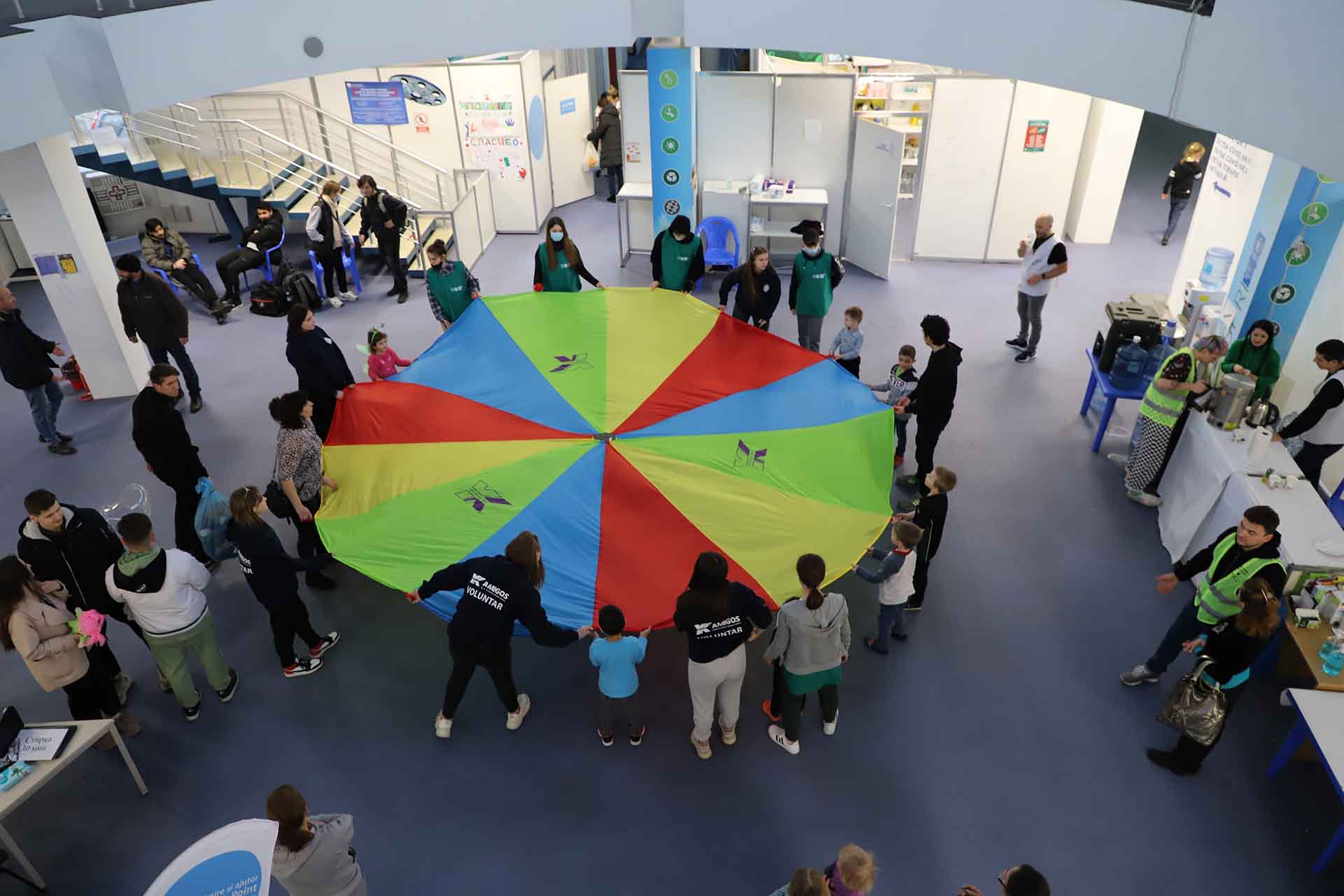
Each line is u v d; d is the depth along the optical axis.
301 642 6.79
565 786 5.72
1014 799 5.60
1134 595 7.12
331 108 12.77
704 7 7.93
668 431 6.71
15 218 8.70
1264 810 5.53
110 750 5.97
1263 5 4.86
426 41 8.12
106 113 11.60
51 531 5.71
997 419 9.30
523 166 13.20
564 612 5.60
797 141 12.14
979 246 12.75
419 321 11.39
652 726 6.12
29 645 5.25
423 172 13.29
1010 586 7.22
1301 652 5.64
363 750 5.97
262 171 12.46
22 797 4.84
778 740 5.93
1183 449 7.62
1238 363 7.50
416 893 5.11
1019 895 3.70
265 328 11.23
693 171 11.95
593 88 16.34
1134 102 5.79
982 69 6.66
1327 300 7.77
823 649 5.36
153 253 11.28
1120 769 5.78
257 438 9.07
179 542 7.31
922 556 6.44
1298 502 6.42
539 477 6.33
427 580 5.66
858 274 12.51
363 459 6.68
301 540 7.19
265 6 7.33
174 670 5.89
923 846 5.33
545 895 5.10
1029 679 6.41
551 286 9.39
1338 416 6.82
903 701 6.27
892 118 14.38
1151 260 12.65
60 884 5.18
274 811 4.02
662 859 5.28
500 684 5.82
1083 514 7.99
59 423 9.44
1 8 6.75
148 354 9.95
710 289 12.12
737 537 6.00
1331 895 5.05
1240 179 9.32
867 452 6.76
